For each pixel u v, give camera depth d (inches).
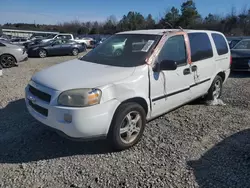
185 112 194.4
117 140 128.5
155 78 143.1
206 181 109.7
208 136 153.7
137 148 137.7
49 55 691.4
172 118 181.3
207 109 201.9
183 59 166.4
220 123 174.1
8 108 197.3
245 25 1401.3
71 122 113.6
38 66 471.5
